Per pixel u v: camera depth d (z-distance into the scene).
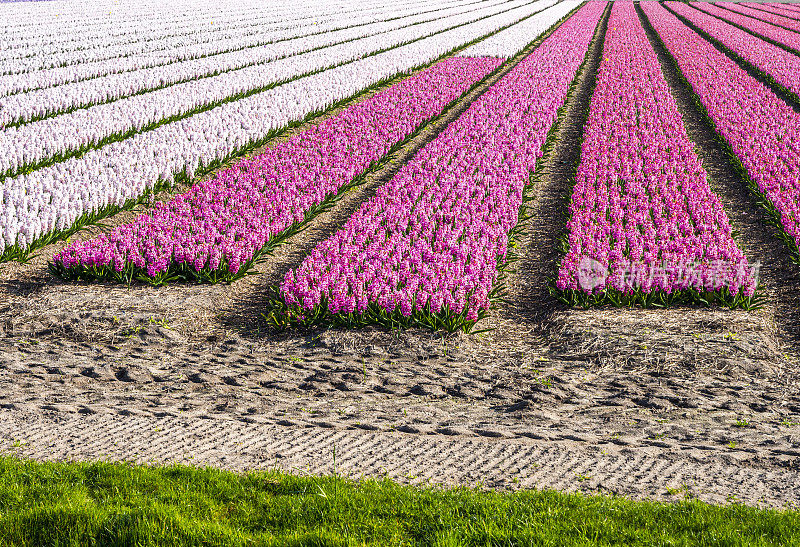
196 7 70.62
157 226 15.08
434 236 15.38
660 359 10.60
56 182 17.52
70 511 5.98
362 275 12.72
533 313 12.75
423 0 83.25
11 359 10.77
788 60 39.78
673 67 39.69
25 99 25.80
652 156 21.09
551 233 16.91
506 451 7.97
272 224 16.16
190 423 8.75
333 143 22.78
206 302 12.96
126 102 26.25
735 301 12.34
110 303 12.74
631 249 14.04
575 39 49.69
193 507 6.25
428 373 10.45
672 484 7.13
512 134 23.94
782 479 7.23
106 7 70.56
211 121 24.00
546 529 5.78
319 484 6.79
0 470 7.02
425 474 7.39
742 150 21.64
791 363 10.56
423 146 24.52
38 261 14.86
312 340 11.54
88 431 8.46
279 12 66.38
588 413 9.12
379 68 36.12
